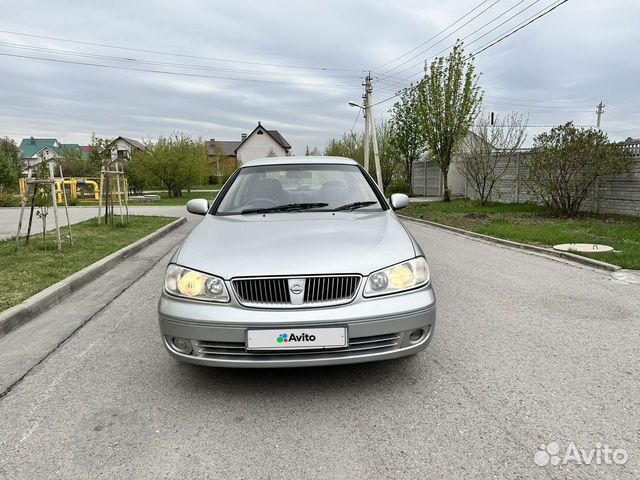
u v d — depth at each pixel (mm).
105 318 4285
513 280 5531
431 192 27609
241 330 2504
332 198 3863
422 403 2611
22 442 2307
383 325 2562
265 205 3785
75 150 52906
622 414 2457
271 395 2744
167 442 2287
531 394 2691
